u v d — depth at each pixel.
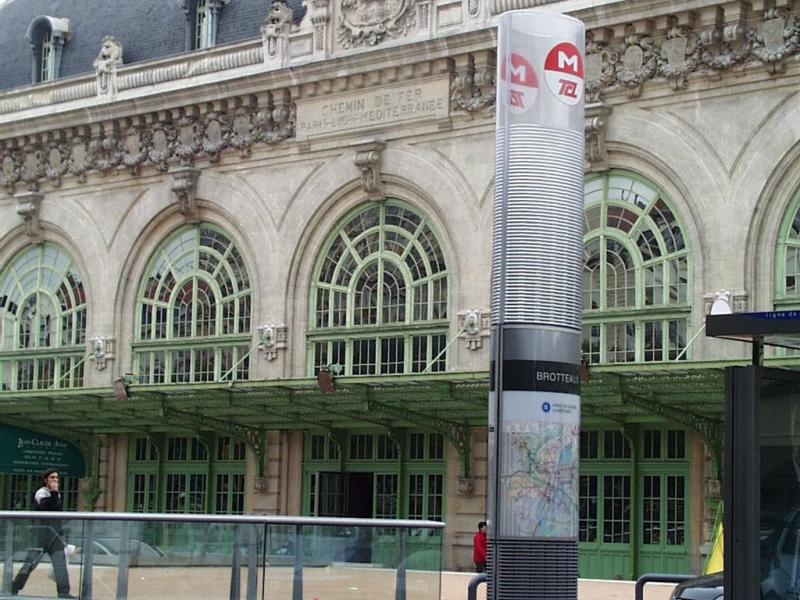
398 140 38.56
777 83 32.72
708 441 33.00
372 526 16.97
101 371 44.19
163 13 46.22
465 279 36.97
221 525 17.16
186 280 42.97
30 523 17.73
